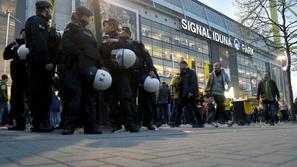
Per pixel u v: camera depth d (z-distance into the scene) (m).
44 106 5.31
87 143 3.13
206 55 45.53
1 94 9.55
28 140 3.44
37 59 5.09
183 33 42.25
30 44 5.14
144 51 6.50
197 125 8.92
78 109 4.90
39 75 5.23
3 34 24.84
